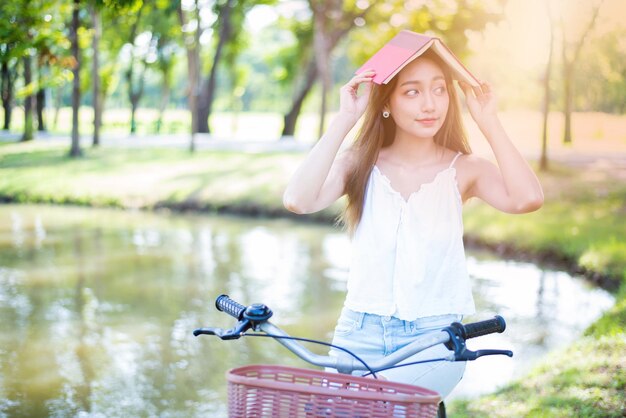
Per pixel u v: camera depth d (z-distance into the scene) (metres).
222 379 6.92
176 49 38.38
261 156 23.39
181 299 9.73
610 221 13.07
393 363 2.51
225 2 33.72
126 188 18.75
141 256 12.39
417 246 2.90
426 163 3.05
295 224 15.73
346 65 51.47
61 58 20.91
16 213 17.08
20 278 10.82
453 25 21.58
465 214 13.97
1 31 19.56
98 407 6.27
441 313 2.88
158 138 33.38
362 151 3.04
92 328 8.47
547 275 10.83
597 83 26.14
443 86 2.99
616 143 24.91
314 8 23.58
